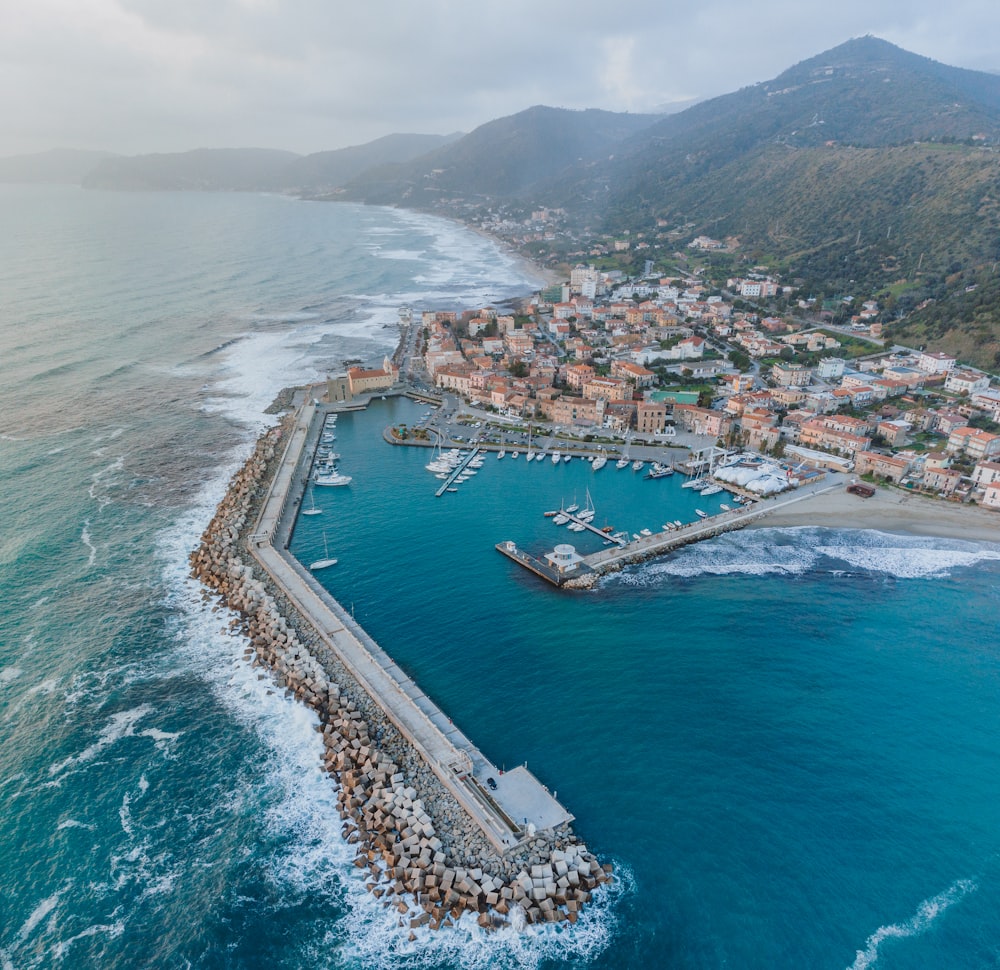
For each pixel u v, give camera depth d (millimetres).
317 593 131875
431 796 88812
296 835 85688
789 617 127938
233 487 174125
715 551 151375
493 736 99625
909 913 77000
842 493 178125
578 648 119000
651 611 129625
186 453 196500
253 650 117000
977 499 171625
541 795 89000
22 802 89562
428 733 97938
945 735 101062
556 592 135500
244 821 87438
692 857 82750
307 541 154000
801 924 75688
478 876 78438
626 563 146250
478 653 117375
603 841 84375
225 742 98938
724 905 77500
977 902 78188
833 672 113750
